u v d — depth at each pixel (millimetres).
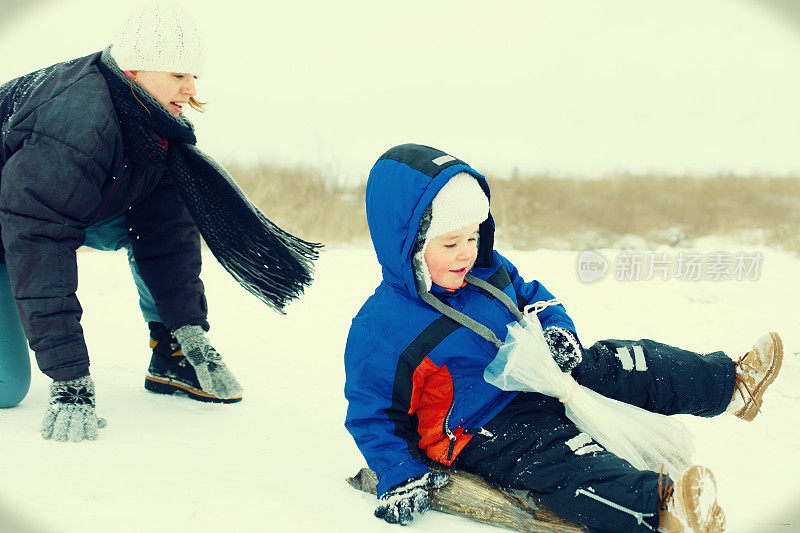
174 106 3389
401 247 2717
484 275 2969
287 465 3086
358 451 3318
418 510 2553
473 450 2666
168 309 3748
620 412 2736
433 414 2744
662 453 2729
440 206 2664
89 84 3230
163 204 3699
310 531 2451
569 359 2758
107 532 2393
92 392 3279
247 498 2701
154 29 3199
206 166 3602
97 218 3461
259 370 4645
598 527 2330
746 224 11102
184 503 2627
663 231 10922
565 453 2494
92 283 6734
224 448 3232
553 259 7766
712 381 2881
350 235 10180
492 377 2648
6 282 3475
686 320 5824
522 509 2488
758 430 3701
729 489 2986
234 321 5824
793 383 4426
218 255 3730
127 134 3322
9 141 3158
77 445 3094
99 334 5266
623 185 12250
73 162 3111
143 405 3736
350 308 6297
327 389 4305
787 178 12594
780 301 6348
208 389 3762
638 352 2906
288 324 5793
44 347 3154
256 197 11102
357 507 2668
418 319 2709
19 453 2973
